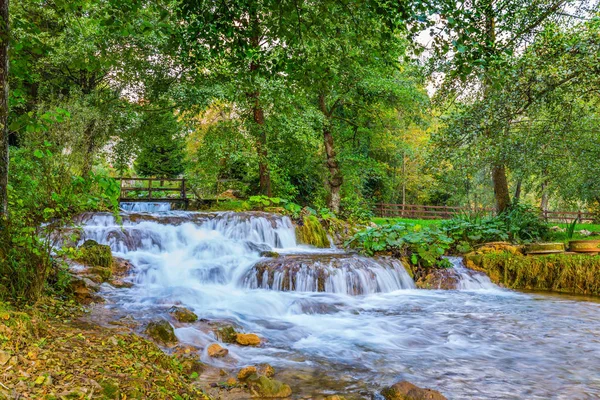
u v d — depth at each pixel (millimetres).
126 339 4270
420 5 4613
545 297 9453
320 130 19891
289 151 20609
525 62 9289
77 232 9469
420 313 7703
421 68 12250
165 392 3205
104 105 16641
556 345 5816
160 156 26719
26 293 4922
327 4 5547
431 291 10047
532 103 10117
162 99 17359
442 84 12398
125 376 3221
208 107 16672
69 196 5258
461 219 14477
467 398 3998
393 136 25859
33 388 2680
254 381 3932
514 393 4133
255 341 5504
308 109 17719
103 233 10352
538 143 10992
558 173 13867
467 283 10531
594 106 12195
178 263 9922
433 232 11617
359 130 22812
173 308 6102
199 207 18812
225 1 5910
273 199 16172
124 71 16766
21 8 13766
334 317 7281
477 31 4773
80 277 7281
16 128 4738
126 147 18547
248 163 17531
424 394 3771
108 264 8633
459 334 6305
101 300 6469
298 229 14094
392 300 8875
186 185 22172
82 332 4234
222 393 3816
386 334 6242
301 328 6410
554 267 10445
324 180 23953
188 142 27172
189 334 5340
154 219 12320
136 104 18031
